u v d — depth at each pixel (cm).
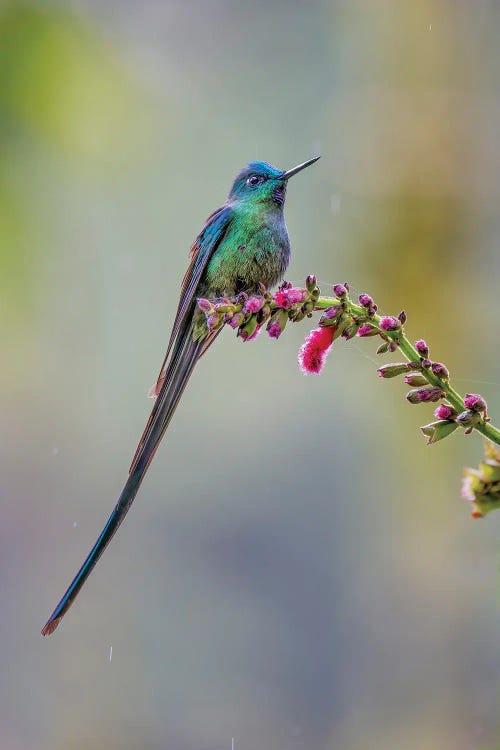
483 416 413
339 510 1340
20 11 748
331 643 1300
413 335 1220
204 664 1391
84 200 1297
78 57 783
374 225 1273
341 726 1255
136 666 1411
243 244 676
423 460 1246
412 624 1227
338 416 1374
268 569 1402
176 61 1426
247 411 1469
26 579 1506
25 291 760
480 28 1282
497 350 1210
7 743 1362
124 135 891
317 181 1341
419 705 1196
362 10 1348
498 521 1198
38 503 1532
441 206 1243
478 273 1230
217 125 1430
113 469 1539
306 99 1402
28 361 1430
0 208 738
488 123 1261
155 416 616
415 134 1268
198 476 1484
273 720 1305
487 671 1171
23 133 750
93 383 1490
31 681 1432
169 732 1360
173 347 646
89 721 1387
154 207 1386
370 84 1327
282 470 1413
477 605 1191
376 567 1273
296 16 1427
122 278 1419
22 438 1527
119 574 1485
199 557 1470
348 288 453
